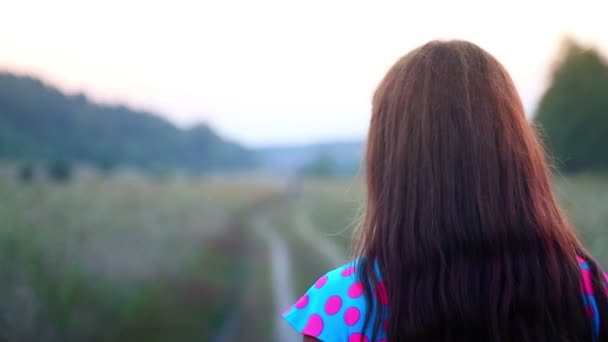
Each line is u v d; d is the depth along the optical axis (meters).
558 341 1.11
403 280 1.14
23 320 5.76
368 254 1.22
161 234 14.06
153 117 98.88
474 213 1.15
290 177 104.38
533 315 1.11
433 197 1.17
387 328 1.13
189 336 8.18
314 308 1.20
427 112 1.22
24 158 35.16
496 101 1.24
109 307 7.56
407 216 1.18
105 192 20.89
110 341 6.86
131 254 10.34
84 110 65.19
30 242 7.62
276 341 8.37
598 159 44.31
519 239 1.15
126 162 64.38
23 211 9.98
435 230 1.15
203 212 23.39
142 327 7.69
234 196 41.94
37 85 57.91
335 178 93.94
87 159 54.78
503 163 1.19
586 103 45.19
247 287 12.44
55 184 20.59
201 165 104.88
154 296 8.88
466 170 1.18
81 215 11.95
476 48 1.32
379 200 1.25
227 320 9.54
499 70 1.30
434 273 1.13
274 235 23.59
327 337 1.17
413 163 1.21
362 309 1.17
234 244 18.25
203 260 13.61
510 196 1.17
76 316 6.71
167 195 27.19
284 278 13.63
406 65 1.31
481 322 1.10
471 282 1.12
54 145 50.59
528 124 1.30
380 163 1.28
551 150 1.60
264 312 10.16
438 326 1.10
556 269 1.15
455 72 1.25
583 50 47.06
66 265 7.63
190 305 9.55
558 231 1.21
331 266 15.31
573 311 1.14
